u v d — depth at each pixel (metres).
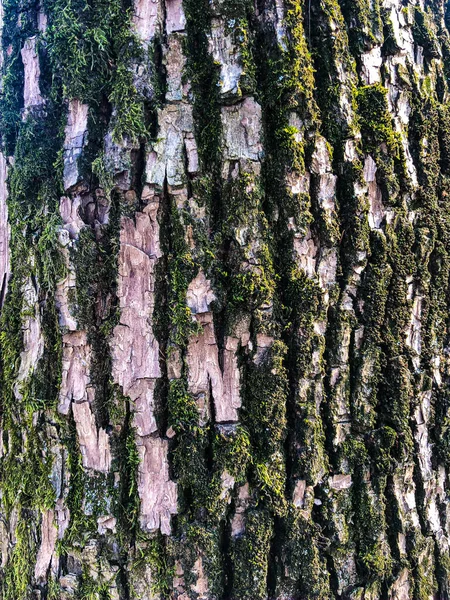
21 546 0.75
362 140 0.77
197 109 0.72
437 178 0.84
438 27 0.90
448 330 0.84
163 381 0.72
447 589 0.80
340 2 0.78
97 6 0.72
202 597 0.70
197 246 0.71
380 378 0.77
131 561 0.71
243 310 0.71
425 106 0.83
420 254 0.80
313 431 0.73
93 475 0.72
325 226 0.73
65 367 0.73
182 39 0.71
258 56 0.73
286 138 0.72
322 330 0.74
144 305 0.72
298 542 0.72
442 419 0.82
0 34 0.81
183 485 0.71
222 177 0.72
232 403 0.72
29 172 0.75
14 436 0.77
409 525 0.77
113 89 0.72
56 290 0.73
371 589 0.74
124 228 0.72
